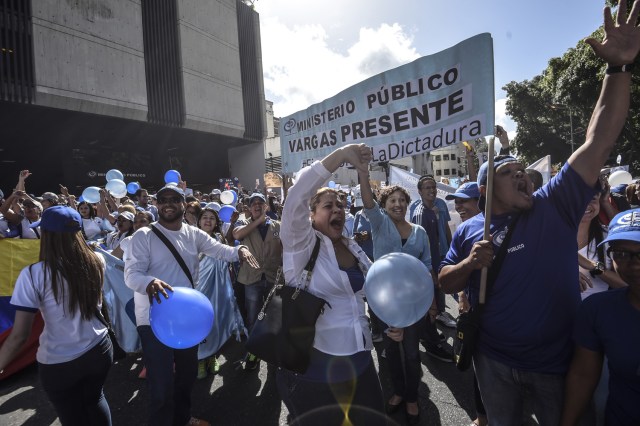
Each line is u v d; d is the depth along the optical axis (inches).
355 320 74.8
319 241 76.2
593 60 688.4
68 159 996.6
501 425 71.9
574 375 64.6
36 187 1019.3
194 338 78.4
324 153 166.1
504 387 72.1
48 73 729.0
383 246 127.2
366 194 124.2
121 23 861.2
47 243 82.3
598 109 64.9
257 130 1283.2
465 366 73.2
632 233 55.9
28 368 159.3
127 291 160.6
